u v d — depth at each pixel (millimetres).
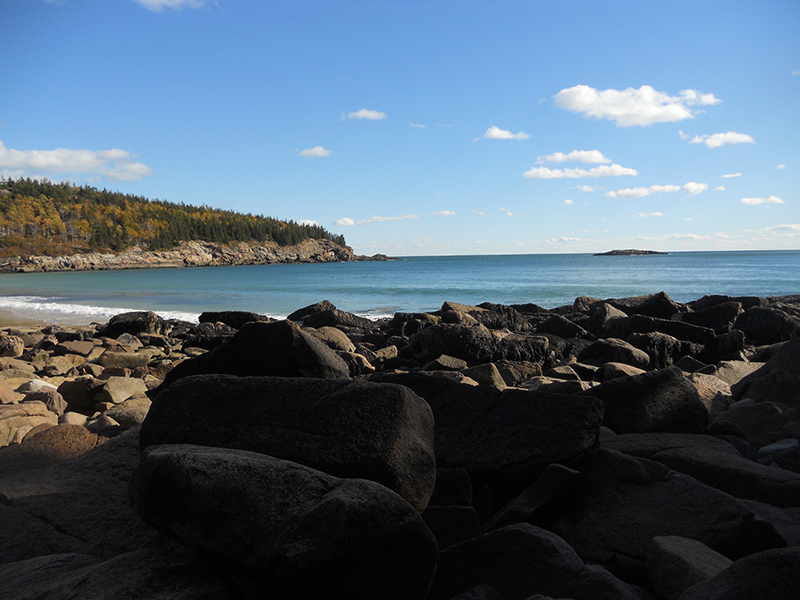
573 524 3154
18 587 2291
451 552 2686
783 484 3418
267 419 2951
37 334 16609
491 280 50375
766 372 6172
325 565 1824
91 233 144500
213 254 161250
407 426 2703
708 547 2725
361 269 93625
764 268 64062
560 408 3646
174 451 2498
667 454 3822
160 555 2404
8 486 3424
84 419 6094
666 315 15914
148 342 15672
